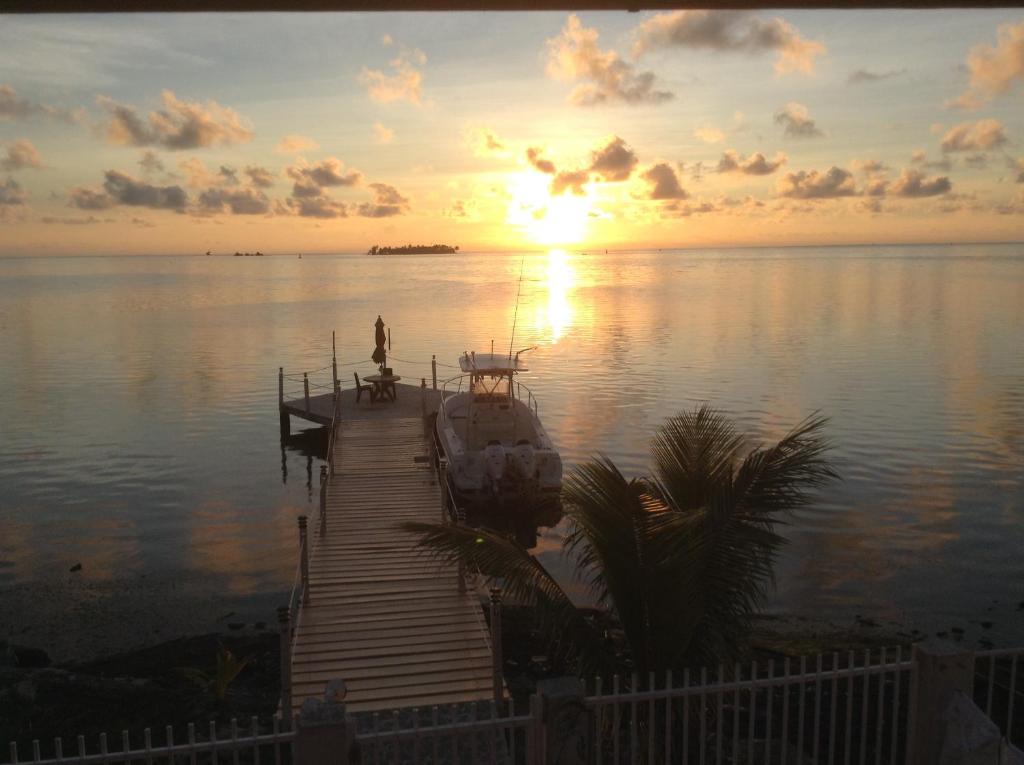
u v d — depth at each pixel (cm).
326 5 302
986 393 3656
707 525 712
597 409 3453
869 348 5178
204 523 2173
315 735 514
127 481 2566
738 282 13838
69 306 9912
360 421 2620
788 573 1739
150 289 13925
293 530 2119
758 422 3131
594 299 10100
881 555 1839
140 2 293
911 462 2566
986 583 1692
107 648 1460
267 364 4941
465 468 2114
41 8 289
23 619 1581
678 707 692
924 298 9225
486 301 9969
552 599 714
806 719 1023
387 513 1734
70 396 3991
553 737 525
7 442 3061
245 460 2816
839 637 1409
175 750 521
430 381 4303
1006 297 9188
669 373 4344
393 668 1097
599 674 709
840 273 16500
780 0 310
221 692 1161
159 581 1775
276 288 13700
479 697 1029
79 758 521
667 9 314
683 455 789
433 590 1337
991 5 315
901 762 920
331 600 1302
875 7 313
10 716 1072
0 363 5103
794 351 5097
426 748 881
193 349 5647
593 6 308
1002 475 2427
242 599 1683
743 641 884
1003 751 549
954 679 581
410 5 301
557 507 2164
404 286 14088
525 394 3803
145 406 3734
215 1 295
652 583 668
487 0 304
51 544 2006
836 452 2681
